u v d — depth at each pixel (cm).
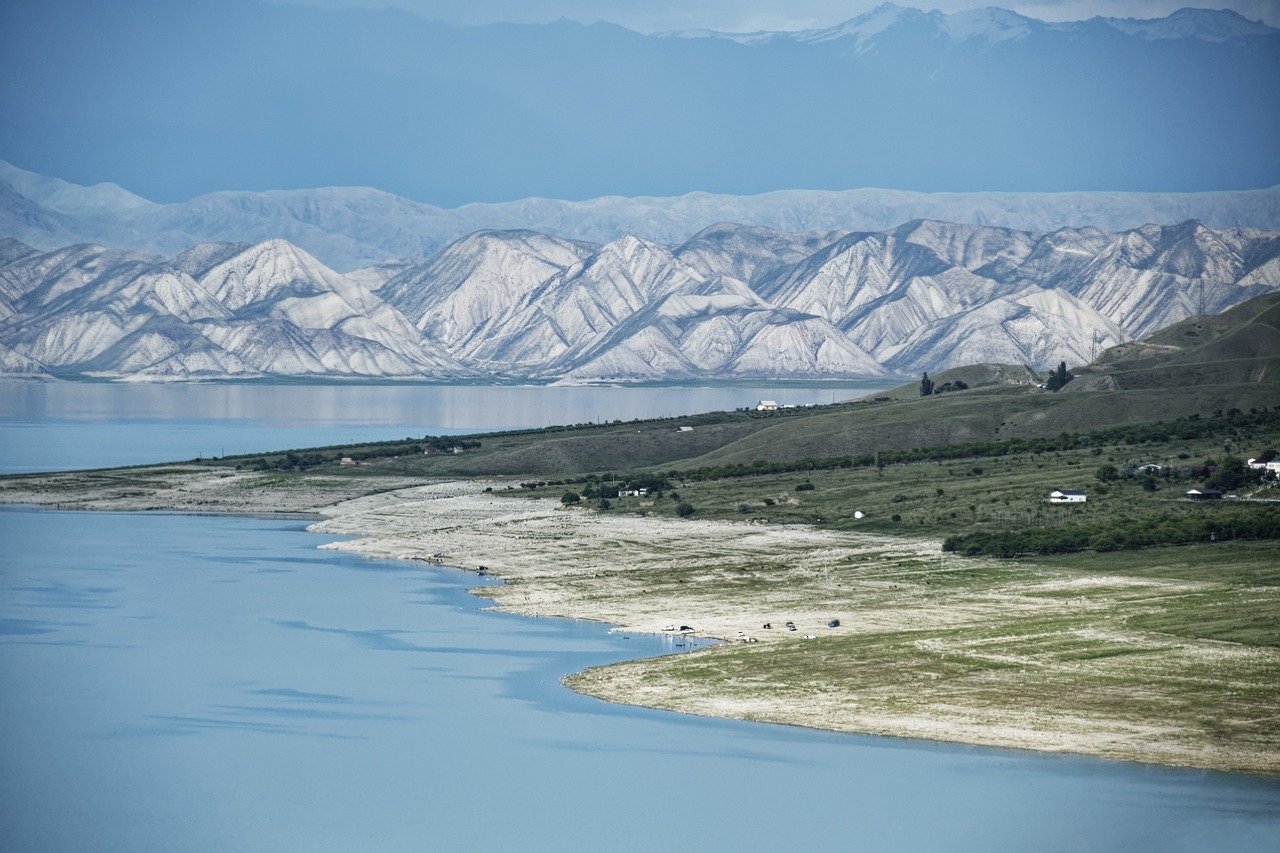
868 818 17575
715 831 17188
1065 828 17250
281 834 17050
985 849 16638
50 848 16588
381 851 16650
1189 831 17175
